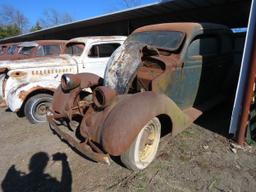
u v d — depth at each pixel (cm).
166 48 390
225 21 868
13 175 309
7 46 1008
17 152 368
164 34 411
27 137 421
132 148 279
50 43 768
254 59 326
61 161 337
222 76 506
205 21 870
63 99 372
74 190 276
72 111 350
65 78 368
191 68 398
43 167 324
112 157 339
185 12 740
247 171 302
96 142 278
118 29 1055
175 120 323
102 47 623
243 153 342
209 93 485
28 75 525
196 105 452
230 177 290
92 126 286
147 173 301
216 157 333
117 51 381
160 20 892
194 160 327
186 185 278
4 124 494
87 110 316
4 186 287
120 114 266
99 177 297
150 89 344
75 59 583
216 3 624
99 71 620
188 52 387
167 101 309
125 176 297
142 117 270
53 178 299
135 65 343
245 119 350
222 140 381
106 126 265
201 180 286
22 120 511
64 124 396
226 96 522
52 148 375
